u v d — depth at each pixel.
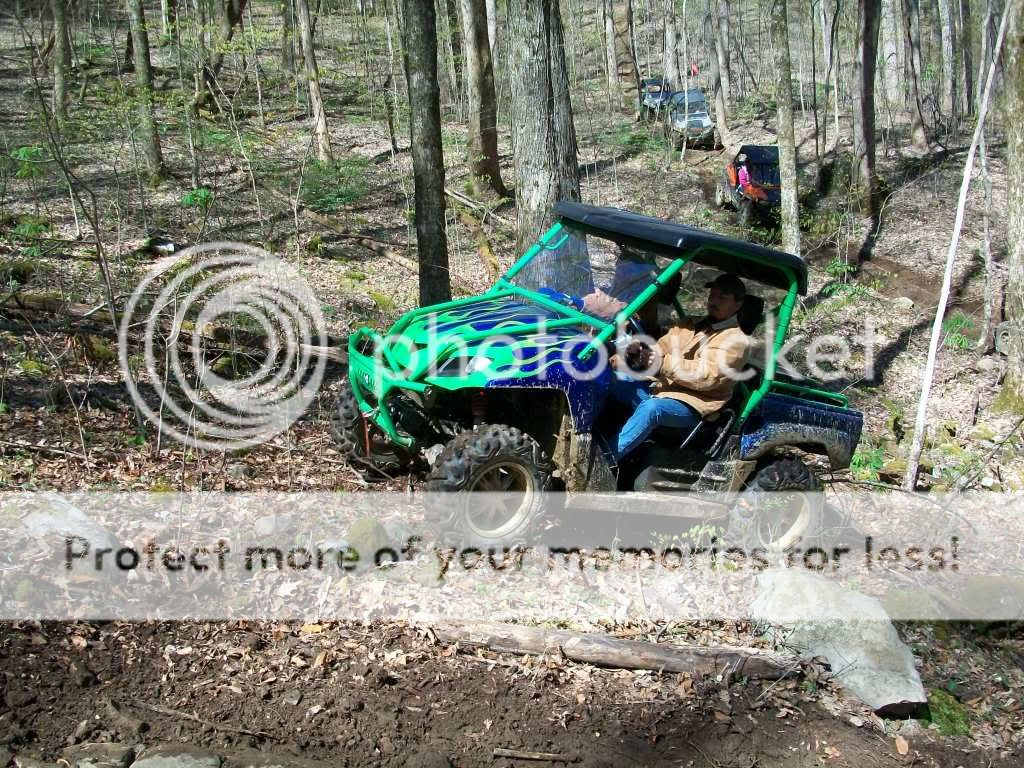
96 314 8.34
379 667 4.25
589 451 5.27
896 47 28.48
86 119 14.60
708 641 4.93
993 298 15.14
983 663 5.33
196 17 14.48
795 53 36.94
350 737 3.88
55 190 13.50
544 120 8.49
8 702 3.75
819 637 4.88
